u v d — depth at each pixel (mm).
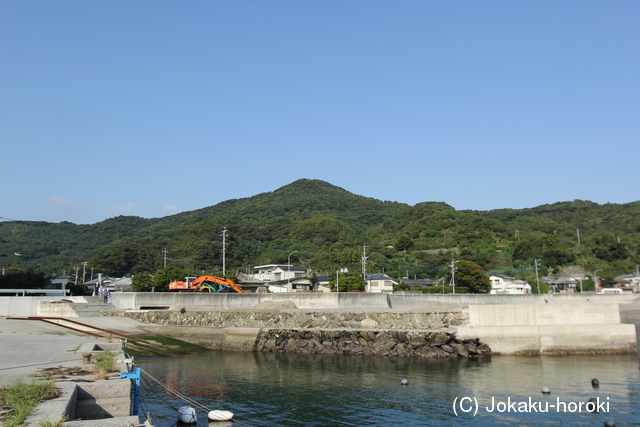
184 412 22125
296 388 28891
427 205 169500
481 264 115188
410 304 62594
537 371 33938
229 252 117438
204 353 42656
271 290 83125
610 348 41469
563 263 118625
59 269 109000
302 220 163875
